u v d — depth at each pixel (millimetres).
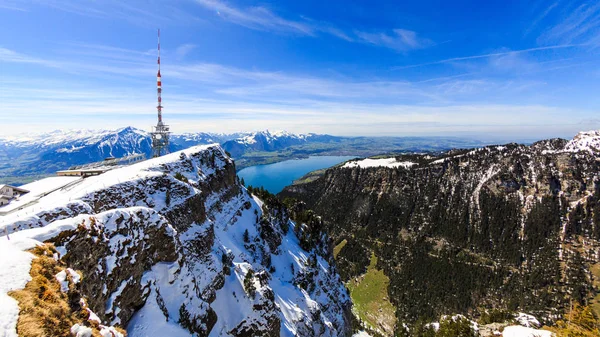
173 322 40625
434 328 95438
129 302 36156
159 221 46156
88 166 111688
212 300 58781
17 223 35844
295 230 157500
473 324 82688
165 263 45469
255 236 113375
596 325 64375
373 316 198625
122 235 38156
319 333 91188
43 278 22734
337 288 140125
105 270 33406
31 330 17625
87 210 46875
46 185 80375
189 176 95688
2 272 20953
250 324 62281
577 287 188250
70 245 29734
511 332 71875
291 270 116500
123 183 60500
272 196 173375
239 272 75188
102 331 24203
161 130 144625
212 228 79062
